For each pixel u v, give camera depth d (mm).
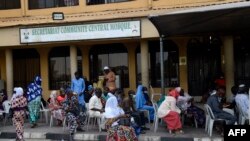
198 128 12508
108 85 15438
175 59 19078
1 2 19422
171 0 16750
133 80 19500
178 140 10969
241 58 18250
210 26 12758
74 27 17000
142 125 12234
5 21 18578
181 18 11414
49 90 20859
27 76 21312
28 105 13930
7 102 14922
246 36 17297
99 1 18109
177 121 11680
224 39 16734
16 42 17859
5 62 21094
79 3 18328
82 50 20156
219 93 12586
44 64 20906
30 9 19062
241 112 11000
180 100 12781
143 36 16188
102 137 11703
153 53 19281
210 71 18609
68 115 11859
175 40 18938
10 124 15148
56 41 17266
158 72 19234
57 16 17125
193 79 18844
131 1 17500
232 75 16734
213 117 10969
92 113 12539
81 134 12031
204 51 18672
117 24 16453
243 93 11289
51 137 12422
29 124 14633
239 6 10203
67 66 20625
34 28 17547
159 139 11172
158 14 11305
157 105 12734
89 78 20125
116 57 19844
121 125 8266
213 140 10680
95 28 16734
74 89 14586
